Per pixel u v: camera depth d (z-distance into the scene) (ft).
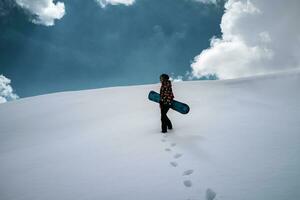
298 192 9.63
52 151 19.31
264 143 14.75
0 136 27.96
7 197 12.85
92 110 35.42
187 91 41.29
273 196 9.56
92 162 15.62
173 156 14.53
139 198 10.73
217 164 12.80
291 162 12.05
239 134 16.78
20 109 43.04
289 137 15.24
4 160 18.97
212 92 37.17
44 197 12.23
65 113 35.83
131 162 14.58
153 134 19.21
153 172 12.94
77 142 20.67
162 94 18.86
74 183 13.20
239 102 27.76
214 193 10.29
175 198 10.36
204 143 15.88
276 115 20.65
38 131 27.89
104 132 22.47
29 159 18.30
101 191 11.87
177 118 23.70
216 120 20.92
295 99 26.37
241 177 11.27
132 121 25.09
